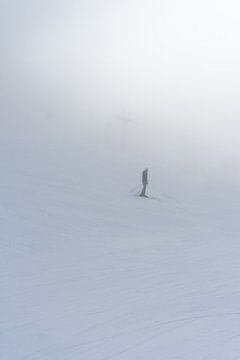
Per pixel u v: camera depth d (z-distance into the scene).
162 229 22.52
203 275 14.34
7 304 10.20
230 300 11.91
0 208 22.50
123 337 8.87
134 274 13.84
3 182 29.08
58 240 18.00
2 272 12.80
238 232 23.61
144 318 10.05
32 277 12.59
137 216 25.03
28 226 19.84
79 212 24.20
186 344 8.71
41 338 8.51
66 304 10.57
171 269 14.79
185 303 11.39
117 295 11.62
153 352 8.24
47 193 27.97
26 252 15.54
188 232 22.31
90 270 13.90
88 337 8.73
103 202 27.70
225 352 8.44
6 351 7.85
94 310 10.31
